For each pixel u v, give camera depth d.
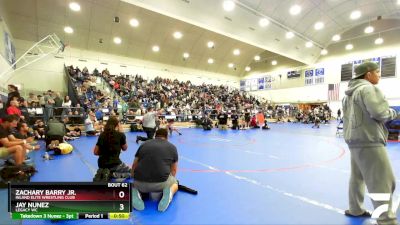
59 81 18.47
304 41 19.89
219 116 15.08
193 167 5.12
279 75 29.27
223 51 26.88
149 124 8.43
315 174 4.57
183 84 25.02
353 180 2.72
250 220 2.68
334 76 24.38
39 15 15.95
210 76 29.47
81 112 11.70
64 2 15.60
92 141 8.91
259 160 5.85
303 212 2.89
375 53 21.58
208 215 2.80
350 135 2.43
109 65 21.25
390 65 20.73
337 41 23.97
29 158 5.56
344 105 2.64
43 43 17.42
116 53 21.50
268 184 3.96
